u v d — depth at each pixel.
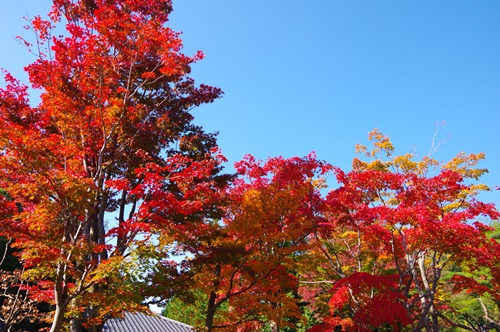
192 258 12.28
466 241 13.73
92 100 10.45
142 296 10.21
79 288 8.73
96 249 8.67
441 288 19.64
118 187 9.51
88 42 10.07
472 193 15.86
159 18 11.38
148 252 8.53
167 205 9.41
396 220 14.26
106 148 11.20
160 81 12.44
